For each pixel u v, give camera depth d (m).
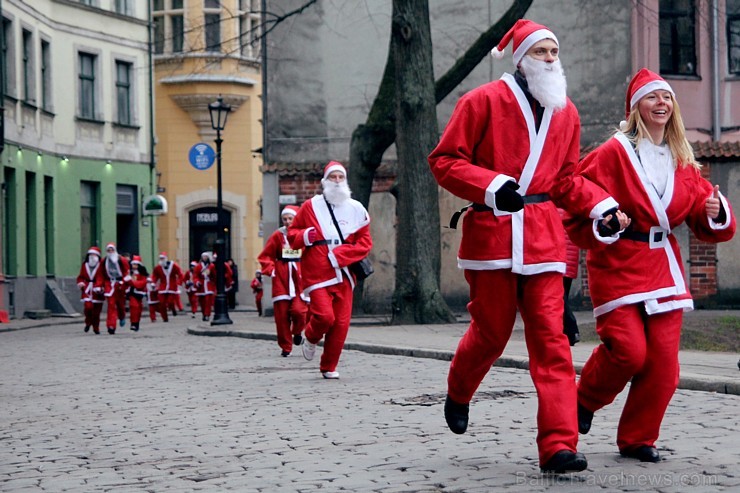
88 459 8.14
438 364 14.51
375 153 25.33
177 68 52.28
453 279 28.84
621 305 6.81
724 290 26.28
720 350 14.63
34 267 38.97
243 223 53.09
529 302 6.65
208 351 18.81
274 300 16.83
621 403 9.74
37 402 12.14
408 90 22.20
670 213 6.87
